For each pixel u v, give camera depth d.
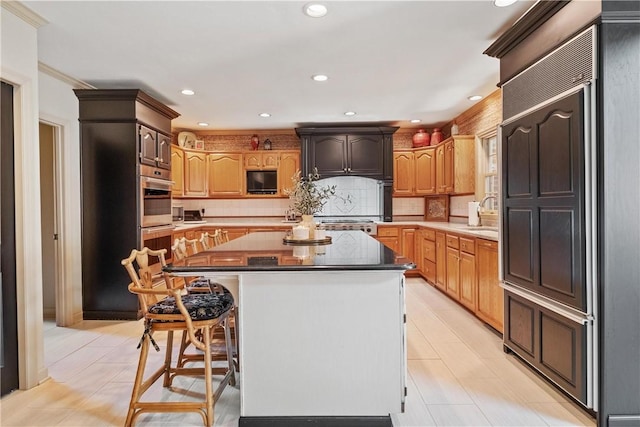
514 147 2.62
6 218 2.33
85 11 2.40
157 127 4.25
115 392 2.34
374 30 2.71
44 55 3.10
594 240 1.92
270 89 4.05
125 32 2.71
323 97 4.38
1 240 2.29
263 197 6.06
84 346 3.12
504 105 2.80
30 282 2.42
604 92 1.86
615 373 1.90
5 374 2.31
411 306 4.26
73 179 3.75
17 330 2.38
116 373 2.61
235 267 1.87
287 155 6.05
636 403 1.91
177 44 2.91
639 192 1.88
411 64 3.37
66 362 2.80
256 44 2.93
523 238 2.54
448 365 2.69
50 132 3.97
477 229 4.20
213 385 2.43
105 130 3.80
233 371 2.40
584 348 1.98
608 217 1.88
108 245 3.83
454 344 3.10
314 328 1.92
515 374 2.54
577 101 1.95
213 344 3.13
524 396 2.25
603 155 1.87
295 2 2.33
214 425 1.98
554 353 2.24
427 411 2.10
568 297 2.08
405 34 2.78
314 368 1.92
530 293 2.47
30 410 2.14
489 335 3.31
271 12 2.45
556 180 2.15
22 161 2.39
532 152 2.39
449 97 4.44
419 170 5.91
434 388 2.36
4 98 2.33
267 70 3.48
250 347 1.93
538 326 2.41
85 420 2.04
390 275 1.92
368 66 3.41
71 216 3.71
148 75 3.59
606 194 1.88
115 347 3.10
